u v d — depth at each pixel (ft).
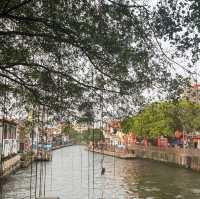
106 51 40.22
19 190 143.54
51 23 40.04
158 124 287.28
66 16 39.99
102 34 39.52
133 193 149.38
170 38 36.58
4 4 37.55
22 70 49.88
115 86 44.57
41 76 47.52
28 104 54.49
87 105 47.52
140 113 47.26
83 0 39.37
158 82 42.09
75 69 46.93
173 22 35.91
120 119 48.34
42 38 44.60
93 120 48.80
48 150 291.79
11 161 191.52
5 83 52.80
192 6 34.83
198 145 295.89
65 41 40.78
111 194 146.00
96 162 298.76
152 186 168.14
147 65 40.98
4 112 55.01
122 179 191.01
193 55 36.91
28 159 240.53
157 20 36.73
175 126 274.98
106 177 197.36
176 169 244.83
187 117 219.61
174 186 168.04
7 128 195.93
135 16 38.45
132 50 40.06
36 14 41.45
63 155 397.39
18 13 41.63
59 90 47.62
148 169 245.04
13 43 46.19
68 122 50.31
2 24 44.75
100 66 42.42
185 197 141.38
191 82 41.37
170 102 43.42
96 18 39.45
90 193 145.79
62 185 164.35
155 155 318.04
